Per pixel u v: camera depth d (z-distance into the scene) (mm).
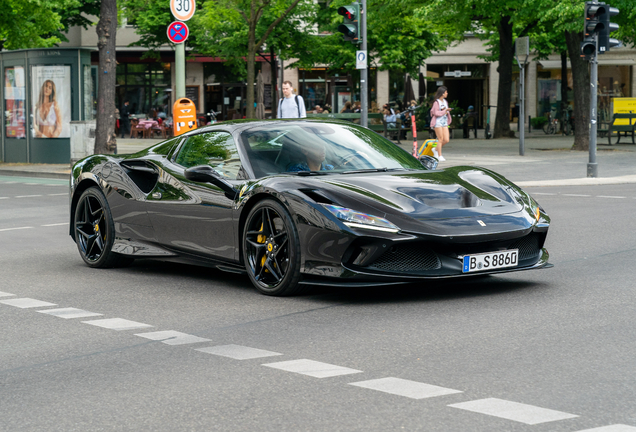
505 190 5996
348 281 5445
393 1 27969
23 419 3350
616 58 44656
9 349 4566
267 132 6539
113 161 7398
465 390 3543
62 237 9547
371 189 5648
